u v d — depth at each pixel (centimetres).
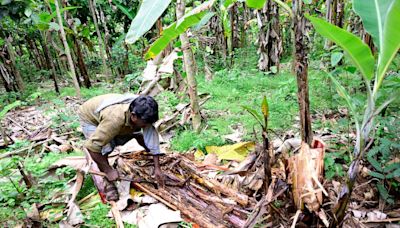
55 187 293
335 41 158
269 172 220
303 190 200
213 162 321
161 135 405
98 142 253
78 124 430
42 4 649
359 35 520
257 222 217
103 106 259
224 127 407
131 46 944
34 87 754
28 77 876
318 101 434
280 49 680
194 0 633
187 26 250
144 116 235
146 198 265
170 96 502
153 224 234
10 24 667
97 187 276
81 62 719
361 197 256
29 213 246
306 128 243
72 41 709
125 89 644
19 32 748
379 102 280
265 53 677
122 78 816
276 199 227
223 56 808
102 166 272
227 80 609
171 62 478
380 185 244
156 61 548
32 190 275
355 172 175
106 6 786
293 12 219
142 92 529
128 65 837
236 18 900
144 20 210
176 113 434
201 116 424
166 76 520
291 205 220
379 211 241
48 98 635
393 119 291
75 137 417
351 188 179
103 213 255
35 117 519
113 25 868
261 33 668
